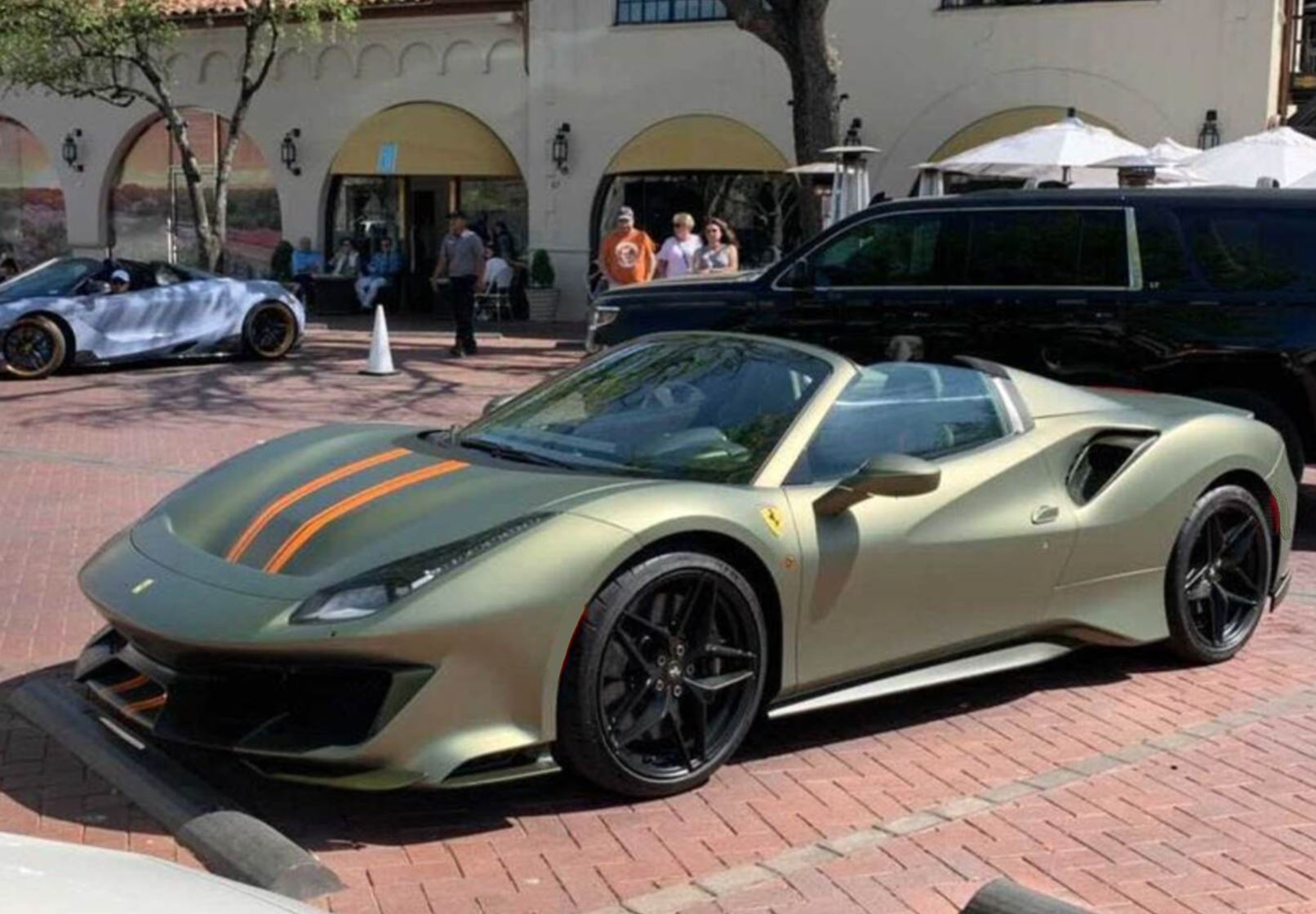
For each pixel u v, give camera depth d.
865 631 5.00
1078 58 19.95
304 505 4.74
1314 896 3.99
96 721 5.09
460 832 4.34
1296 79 19.97
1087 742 5.21
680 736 4.57
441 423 12.74
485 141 24.31
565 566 4.25
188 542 4.77
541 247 24.06
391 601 4.11
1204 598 6.07
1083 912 3.39
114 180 27.67
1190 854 4.25
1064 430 5.65
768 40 16.27
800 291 9.73
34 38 21.19
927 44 20.75
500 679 4.19
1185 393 8.79
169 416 12.96
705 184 23.14
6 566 7.58
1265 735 5.30
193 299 16.72
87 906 2.06
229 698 4.36
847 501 4.84
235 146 22.84
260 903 2.28
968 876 4.09
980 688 5.82
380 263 25.17
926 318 9.36
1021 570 5.39
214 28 25.84
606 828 4.38
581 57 23.27
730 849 4.25
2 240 28.72
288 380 15.61
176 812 4.29
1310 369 8.45
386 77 24.97
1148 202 8.92
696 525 4.50
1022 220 9.20
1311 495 10.33
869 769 4.92
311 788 4.61
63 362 15.68
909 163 21.06
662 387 5.49
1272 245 8.66
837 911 3.86
